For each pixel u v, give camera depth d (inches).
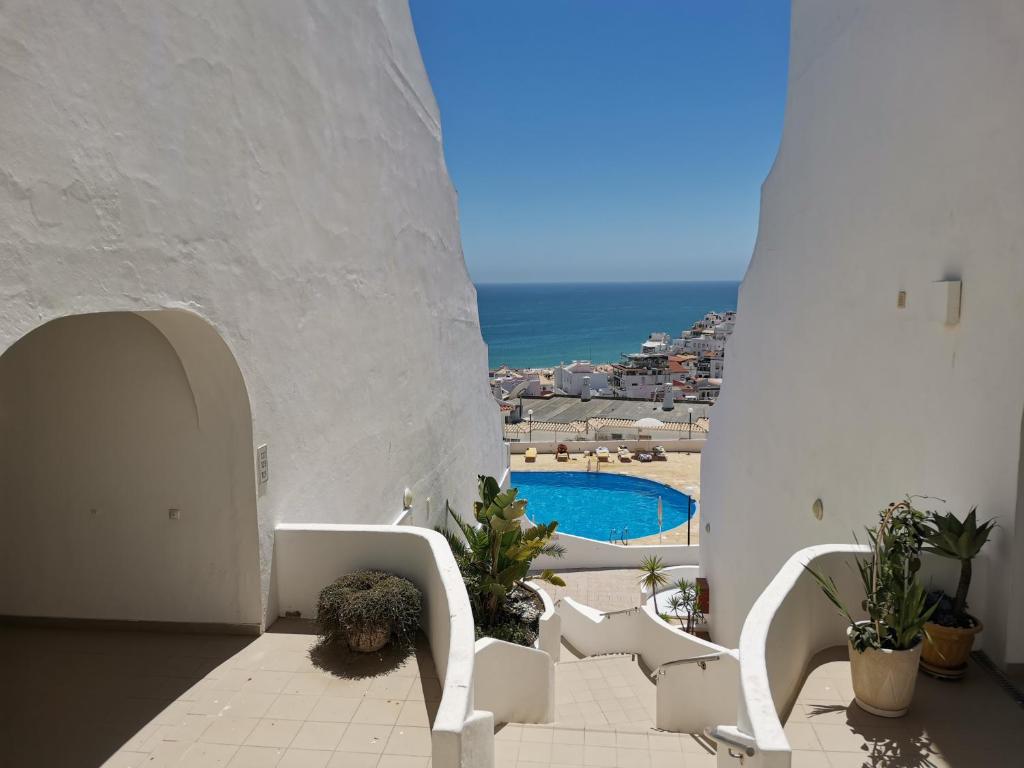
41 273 148.7
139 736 194.5
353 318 333.7
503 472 780.0
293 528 261.0
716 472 556.1
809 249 358.6
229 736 195.2
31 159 145.1
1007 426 208.8
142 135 181.0
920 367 253.6
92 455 251.9
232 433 243.0
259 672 228.7
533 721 323.0
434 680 225.1
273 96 254.2
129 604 257.1
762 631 178.1
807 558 222.1
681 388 3366.1
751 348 460.1
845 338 315.3
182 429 245.9
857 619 229.5
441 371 499.5
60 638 252.4
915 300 256.7
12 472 255.9
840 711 193.5
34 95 145.7
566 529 1067.3
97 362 244.8
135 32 177.6
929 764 171.8
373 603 235.3
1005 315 209.2
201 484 248.1
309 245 285.7
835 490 324.5
